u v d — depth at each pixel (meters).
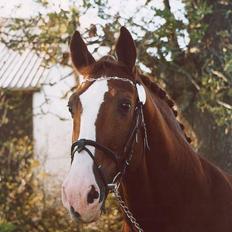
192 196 3.23
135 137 3.01
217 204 3.27
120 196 3.29
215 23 6.39
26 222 6.83
